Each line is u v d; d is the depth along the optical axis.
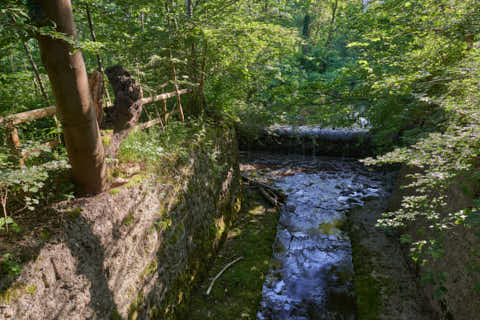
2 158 2.27
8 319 1.78
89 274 2.48
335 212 7.18
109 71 3.32
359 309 4.25
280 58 7.95
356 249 5.62
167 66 5.28
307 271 5.16
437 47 4.80
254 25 5.19
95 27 4.96
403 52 6.18
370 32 6.29
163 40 4.46
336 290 4.73
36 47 4.84
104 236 2.68
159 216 3.62
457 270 3.56
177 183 4.13
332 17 16.19
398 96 5.89
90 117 2.56
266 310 4.30
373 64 6.64
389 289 4.55
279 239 6.09
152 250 3.45
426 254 4.40
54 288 2.15
